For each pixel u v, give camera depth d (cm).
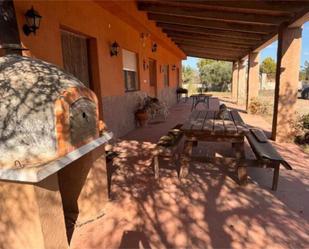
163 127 808
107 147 555
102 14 556
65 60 472
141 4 657
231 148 547
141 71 845
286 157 486
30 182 188
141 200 324
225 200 322
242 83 1523
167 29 920
